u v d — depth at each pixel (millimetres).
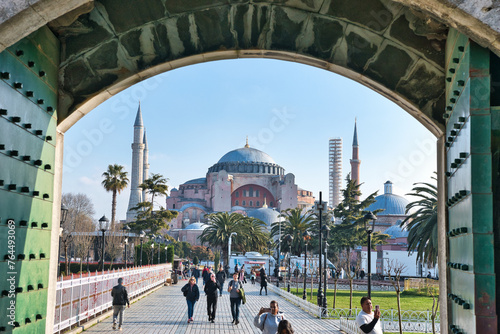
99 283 20375
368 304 8891
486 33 6477
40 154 8953
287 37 10047
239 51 10203
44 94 9078
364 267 78250
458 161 8234
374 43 9750
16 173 7895
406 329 19766
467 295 7621
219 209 171125
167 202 192500
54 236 9828
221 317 22641
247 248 92000
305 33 9938
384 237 81000
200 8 9445
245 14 9648
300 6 9438
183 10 9445
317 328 19375
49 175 9438
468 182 7445
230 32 9953
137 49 9922
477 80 7336
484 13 6316
